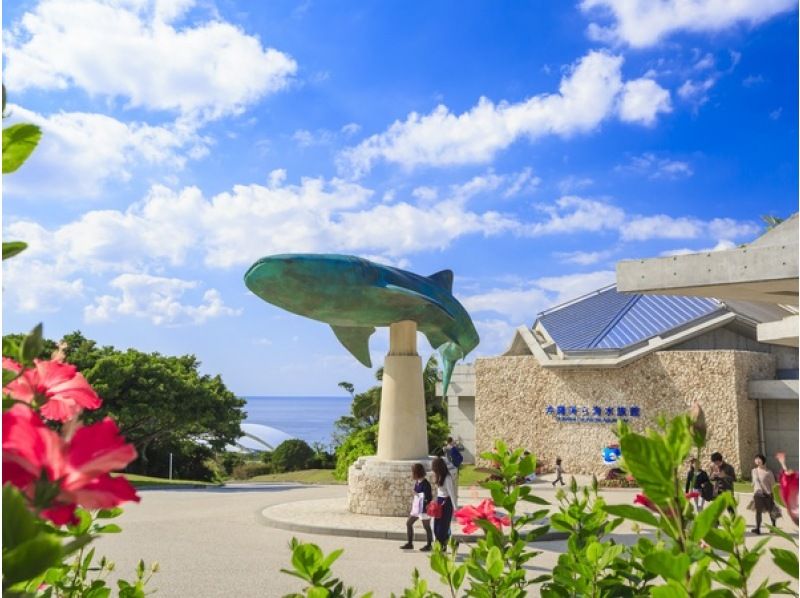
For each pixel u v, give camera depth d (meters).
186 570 9.89
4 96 1.65
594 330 28.41
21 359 1.71
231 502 19.09
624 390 26.27
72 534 2.97
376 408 36.16
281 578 9.41
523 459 3.47
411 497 14.07
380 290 13.55
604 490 21.17
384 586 8.78
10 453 1.26
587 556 2.96
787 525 12.63
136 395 28.41
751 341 26.53
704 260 7.05
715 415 24.56
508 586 3.15
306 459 39.69
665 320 27.52
